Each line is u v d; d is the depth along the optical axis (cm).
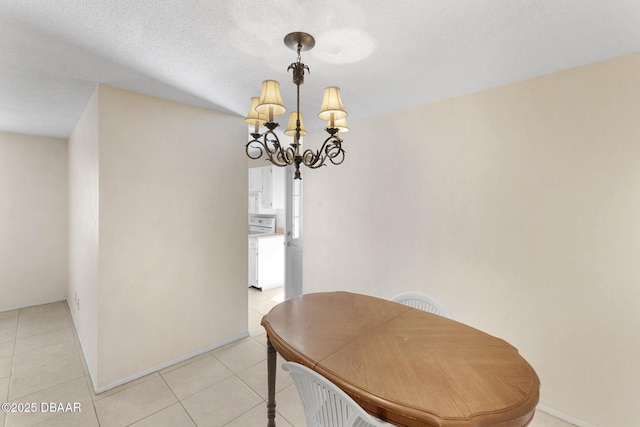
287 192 419
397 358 130
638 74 173
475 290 237
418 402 102
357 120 314
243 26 149
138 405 208
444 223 253
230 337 302
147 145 241
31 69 195
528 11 138
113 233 225
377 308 193
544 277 205
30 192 390
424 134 264
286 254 420
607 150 182
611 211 182
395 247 286
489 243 229
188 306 269
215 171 286
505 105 221
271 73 201
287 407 210
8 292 379
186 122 265
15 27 149
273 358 181
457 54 177
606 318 184
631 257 176
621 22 146
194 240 272
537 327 208
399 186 283
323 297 216
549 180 203
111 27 150
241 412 204
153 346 248
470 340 147
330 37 158
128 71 198
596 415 187
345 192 328
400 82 217
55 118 306
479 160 233
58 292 413
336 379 116
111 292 224
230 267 300
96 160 223
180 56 178
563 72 197
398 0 129
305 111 280
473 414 96
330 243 344
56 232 409
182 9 135
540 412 206
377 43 165
